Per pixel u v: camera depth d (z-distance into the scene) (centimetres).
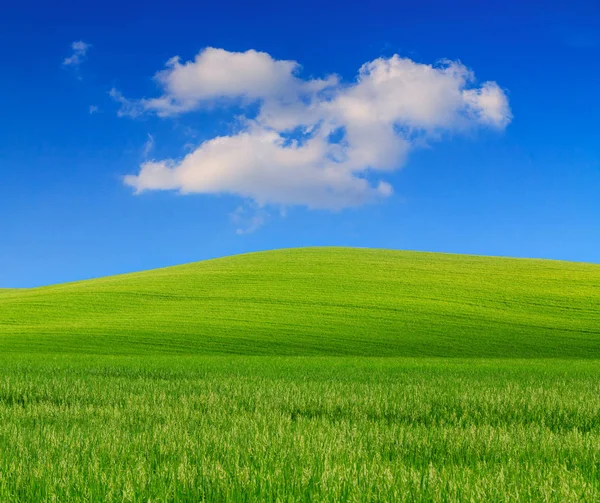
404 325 5100
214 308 5725
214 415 954
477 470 583
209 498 495
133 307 5875
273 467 572
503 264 7812
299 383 1631
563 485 497
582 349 4441
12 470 562
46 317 5606
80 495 498
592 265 7919
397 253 8644
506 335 4819
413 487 504
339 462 591
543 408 1097
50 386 1458
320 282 6700
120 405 1115
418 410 1069
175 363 2614
